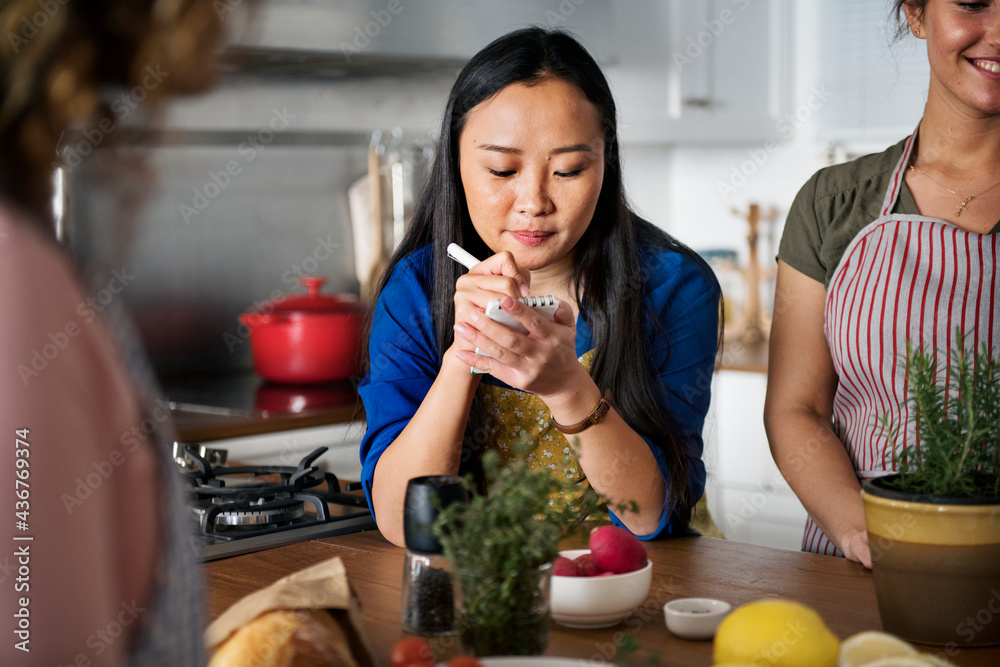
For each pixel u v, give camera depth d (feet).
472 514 2.59
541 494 2.62
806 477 4.29
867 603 3.21
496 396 4.42
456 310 3.75
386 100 10.18
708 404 4.63
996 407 2.79
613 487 3.93
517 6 9.38
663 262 4.65
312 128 9.77
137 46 1.60
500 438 4.44
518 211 4.00
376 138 10.18
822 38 10.40
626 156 11.69
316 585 2.65
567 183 3.99
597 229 4.46
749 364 9.59
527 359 3.63
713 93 10.48
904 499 2.75
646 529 4.10
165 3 1.57
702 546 4.00
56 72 1.54
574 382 3.76
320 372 8.80
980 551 2.69
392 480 4.00
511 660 2.33
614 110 4.30
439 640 2.93
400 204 10.19
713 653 2.80
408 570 2.98
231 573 3.73
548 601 2.64
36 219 1.62
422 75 10.33
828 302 4.63
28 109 1.55
